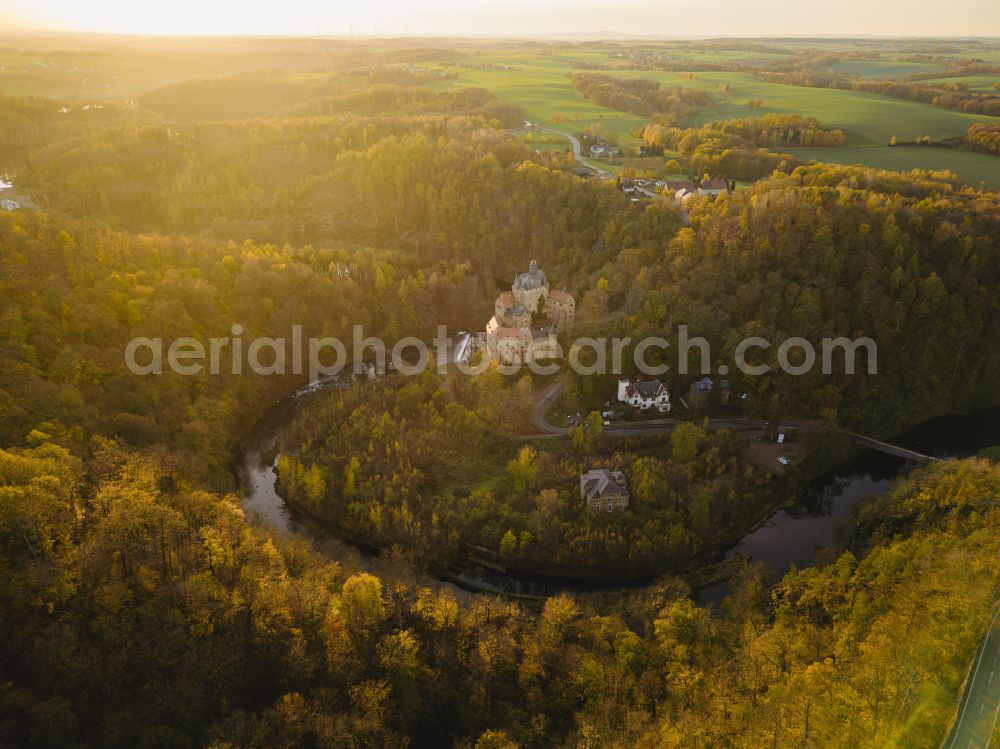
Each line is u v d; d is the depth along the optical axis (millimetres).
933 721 89250
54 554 105188
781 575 143375
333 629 108750
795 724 92188
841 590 123375
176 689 95688
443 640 114312
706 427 177625
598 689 105688
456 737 101875
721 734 93438
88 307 182500
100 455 135875
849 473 182000
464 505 157750
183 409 179500
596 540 146625
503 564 149625
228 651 102125
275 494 173125
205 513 127188
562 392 195125
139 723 92500
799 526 163750
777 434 181625
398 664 105438
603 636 116562
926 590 111500
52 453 126812
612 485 153750
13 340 161000
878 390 198500
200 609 104000
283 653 104250
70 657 94812
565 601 123500
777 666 104375
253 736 91750
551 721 103562
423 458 170375
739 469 167375
